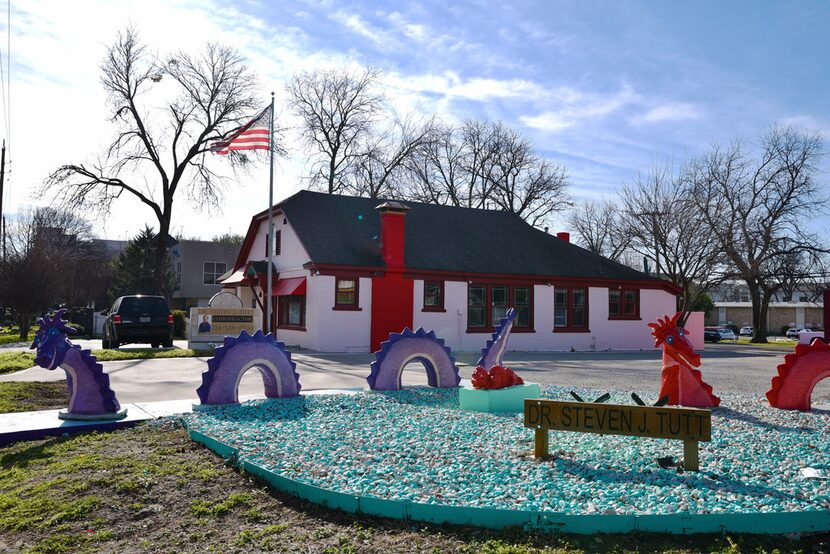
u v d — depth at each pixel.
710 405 10.73
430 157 52.09
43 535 4.95
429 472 6.23
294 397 11.17
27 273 36.38
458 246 29.03
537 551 4.56
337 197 29.47
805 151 41.62
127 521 5.25
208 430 8.12
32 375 15.12
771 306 73.75
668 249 33.88
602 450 7.21
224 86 38.88
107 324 24.81
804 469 6.48
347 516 5.28
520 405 10.38
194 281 53.56
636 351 30.19
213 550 4.64
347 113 48.72
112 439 8.05
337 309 24.80
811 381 10.51
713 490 5.72
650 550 4.63
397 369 12.48
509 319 13.11
